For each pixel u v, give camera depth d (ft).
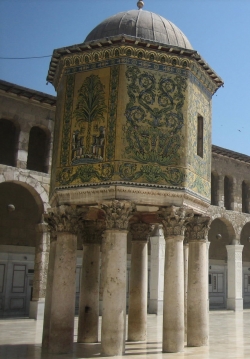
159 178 43.01
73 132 45.06
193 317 47.16
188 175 44.57
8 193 93.86
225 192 123.24
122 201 41.47
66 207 43.80
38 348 46.65
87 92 45.09
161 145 43.73
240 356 43.01
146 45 44.14
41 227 86.38
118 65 43.98
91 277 52.26
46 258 86.12
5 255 92.38
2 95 84.99
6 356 41.19
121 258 41.14
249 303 134.62
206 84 50.62
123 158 42.22
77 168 44.01
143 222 55.11
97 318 52.03
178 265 43.16
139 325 53.88
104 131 43.29
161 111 44.29
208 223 49.08
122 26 47.44
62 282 42.80
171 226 43.47
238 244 119.34
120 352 40.06
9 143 89.04
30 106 88.38
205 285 48.14
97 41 44.11
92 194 42.96
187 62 45.83
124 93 43.32
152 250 104.94
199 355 41.81
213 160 117.08
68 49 45.65
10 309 91.76
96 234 52.80
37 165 92.99
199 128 49.55
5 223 92.94
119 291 40.55
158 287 102.47
